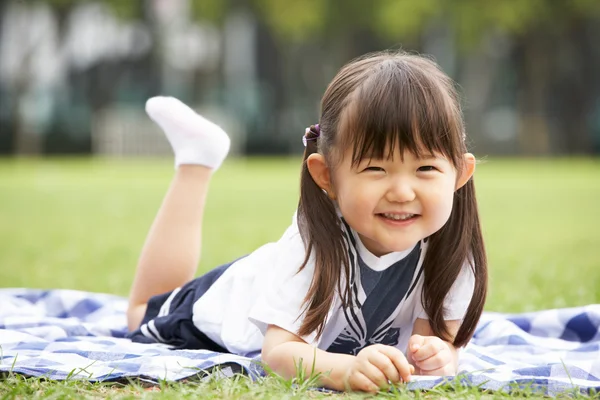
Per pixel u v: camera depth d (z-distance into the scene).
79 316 5.27
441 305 3.76
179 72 46.53
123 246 9.84
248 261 4.21
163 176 25.58
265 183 22.83
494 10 37.28
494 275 7.28
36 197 17.59
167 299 4.45
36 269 7.81
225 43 45.66
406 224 3.44
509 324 4.71
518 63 43.69
